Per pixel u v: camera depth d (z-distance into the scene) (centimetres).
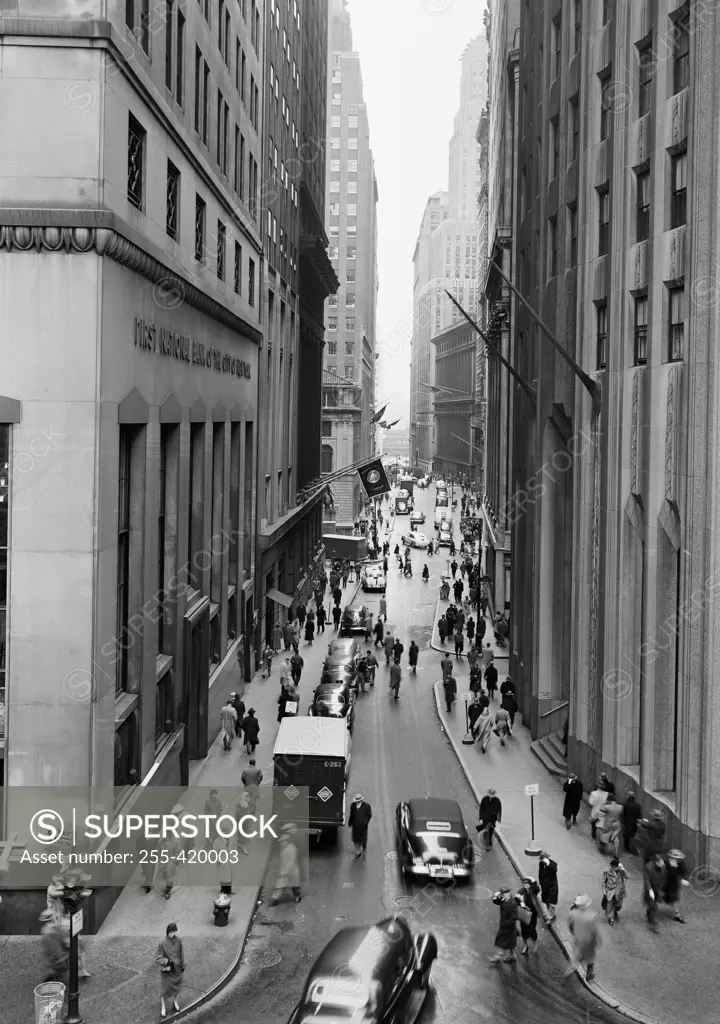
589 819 2298
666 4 2059
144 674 1961
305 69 6147
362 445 11575
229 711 2806
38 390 1583
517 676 3528
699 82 1895
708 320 1894
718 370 1872
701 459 1898
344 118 12325
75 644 1595
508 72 5050
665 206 2088
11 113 1575
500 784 2589
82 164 1580
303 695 3481
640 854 1950
